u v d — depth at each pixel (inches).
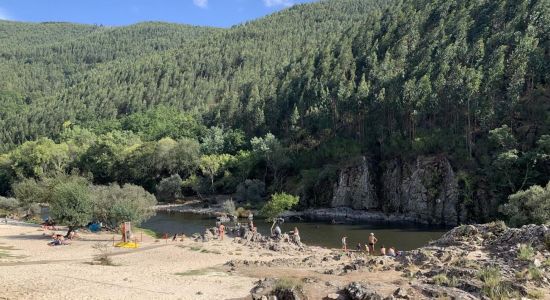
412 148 4458.7
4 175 6609.3
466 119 4357.8
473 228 1592.0
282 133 6166.3
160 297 1149.7
